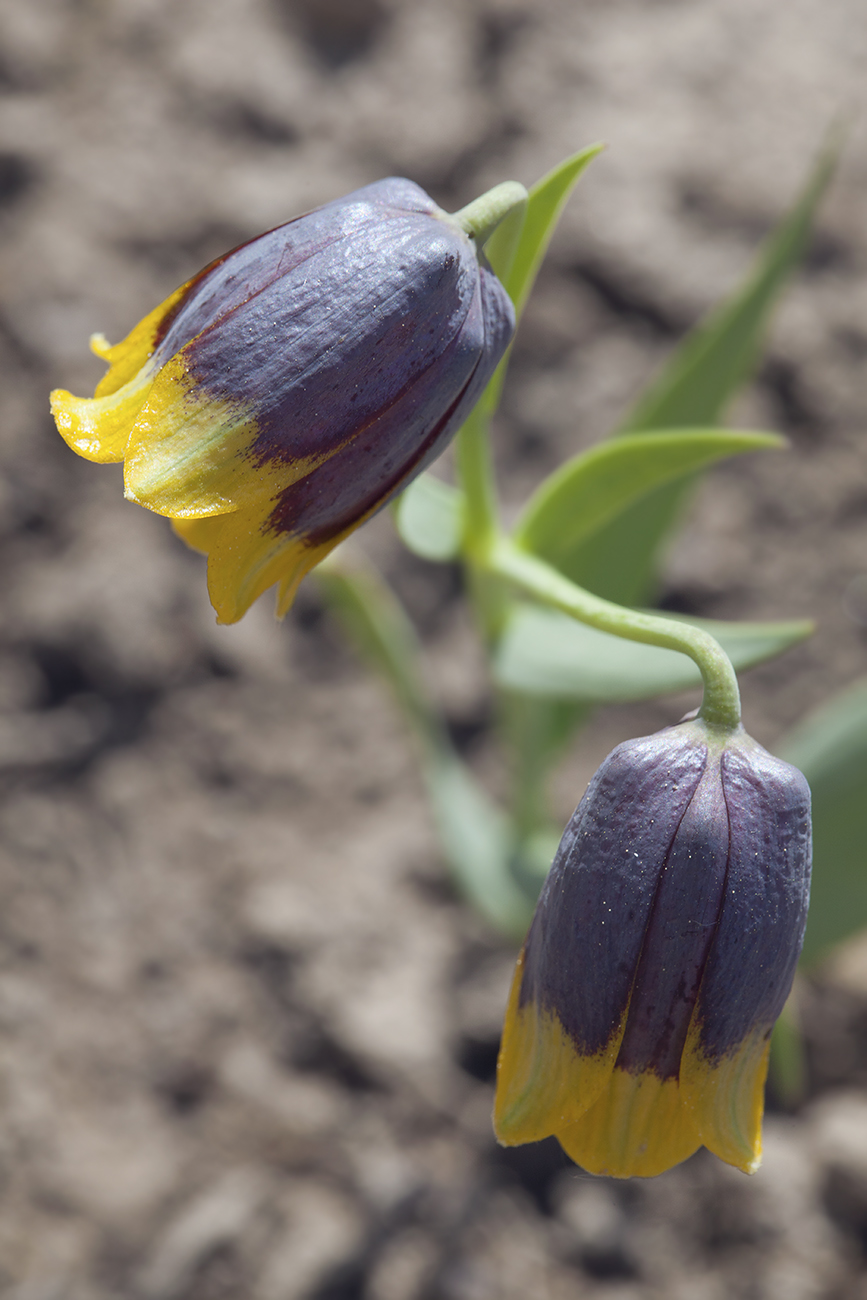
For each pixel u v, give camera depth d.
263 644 0.31
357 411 0.20
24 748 0.30
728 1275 0.26
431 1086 0.27
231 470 0.20
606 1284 0.26
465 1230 0.26
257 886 0.29
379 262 0.20
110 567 0.31
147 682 0.31
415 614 0.32
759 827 0.20
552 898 0.20
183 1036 0.28
